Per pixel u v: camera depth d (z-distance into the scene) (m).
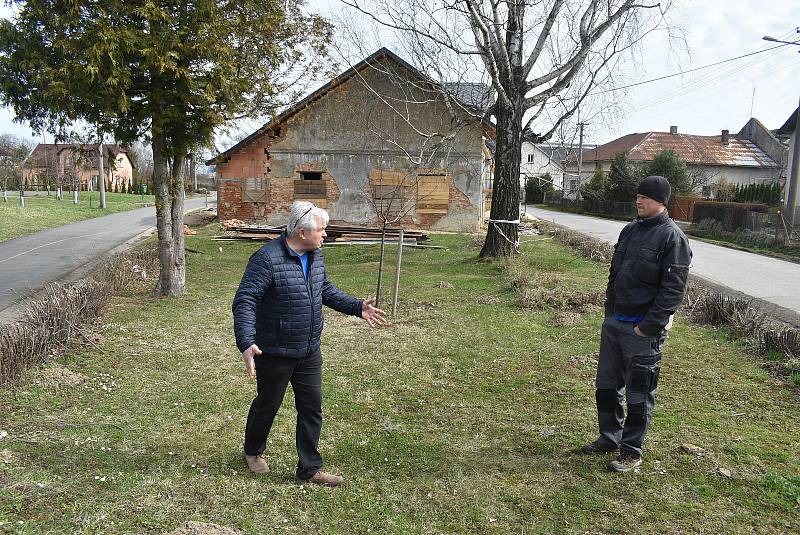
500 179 14.49
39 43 8.45
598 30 13.87
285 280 3.53
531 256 14.85
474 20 12.84
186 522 3.24
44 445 4.12
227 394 5.36
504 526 3.35
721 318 7.98
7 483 3.55
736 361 6.46
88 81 8.12
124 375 5.78
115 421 4.64
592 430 4.68
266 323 3.57
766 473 3.94
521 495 3.68
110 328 7.51
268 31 9.84
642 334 3.85
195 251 16.09
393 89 21.80
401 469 4.00
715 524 3.37
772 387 5.63
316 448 3.81
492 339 7.42
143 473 3.79
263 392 3.69
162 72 8.37
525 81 14.13
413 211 22.45
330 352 6.80
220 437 4.43
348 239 19.45
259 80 10.12
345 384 5.71
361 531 3.27
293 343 3.59
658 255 3.82
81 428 4.46
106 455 4.03
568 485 3.80
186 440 4.35
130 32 8.14
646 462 4.11
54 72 8.17
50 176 48.53
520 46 13.98
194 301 9.58
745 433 4.59
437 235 21.44
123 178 66.06
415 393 5.50
